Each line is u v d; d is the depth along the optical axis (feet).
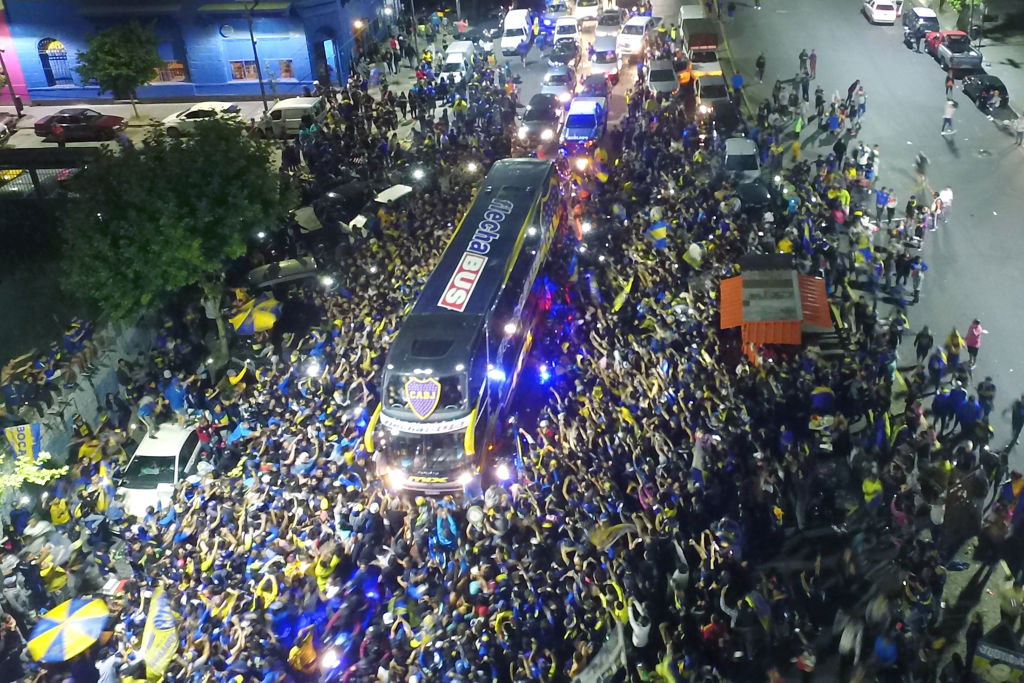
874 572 59.52
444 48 174.70
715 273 88.63
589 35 189.16
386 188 116.88
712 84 139.03
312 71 164.76
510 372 79.77
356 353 81.00
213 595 57.21
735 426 67.72
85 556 67.72
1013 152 124.98
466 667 50.34
